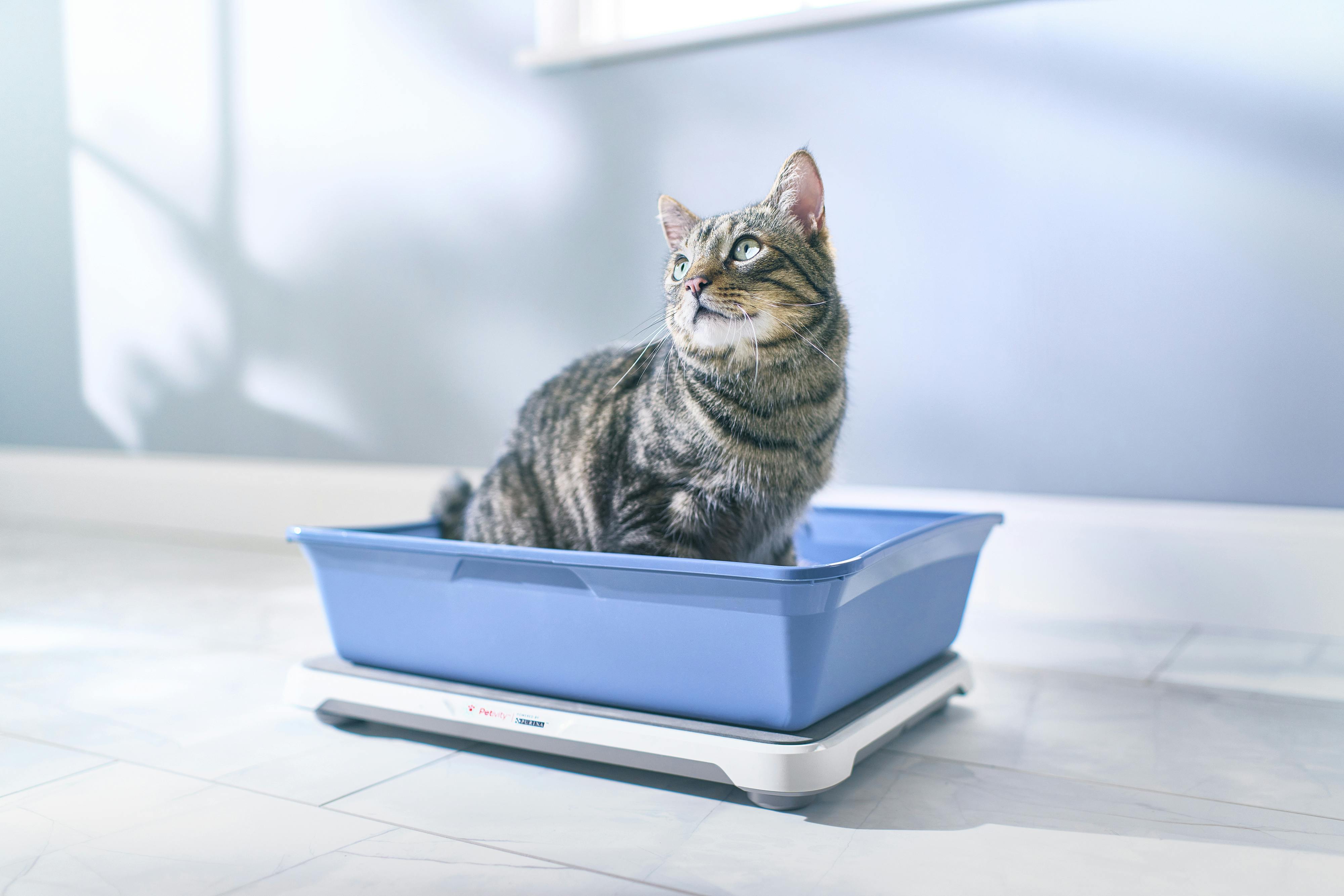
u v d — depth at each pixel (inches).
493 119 89.5
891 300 75.0
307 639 61.3
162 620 66.3
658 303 82.7
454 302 92.6
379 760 41.3
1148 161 66.8
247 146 101.3
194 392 107.0
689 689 37.3
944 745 43.8
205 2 101.8
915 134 73.3
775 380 41.9
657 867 31.7
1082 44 68.1
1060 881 30.9
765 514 44.4
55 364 115.1
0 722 45.9
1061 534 70.0
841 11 74.1
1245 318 65.1
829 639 35.5
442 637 42.2
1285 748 43.5
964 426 73.4
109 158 109.0
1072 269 69.4
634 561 35.7
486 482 52.6
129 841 33.3
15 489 117.1
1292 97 63.0
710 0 84.5
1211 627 66.4
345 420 99.2
